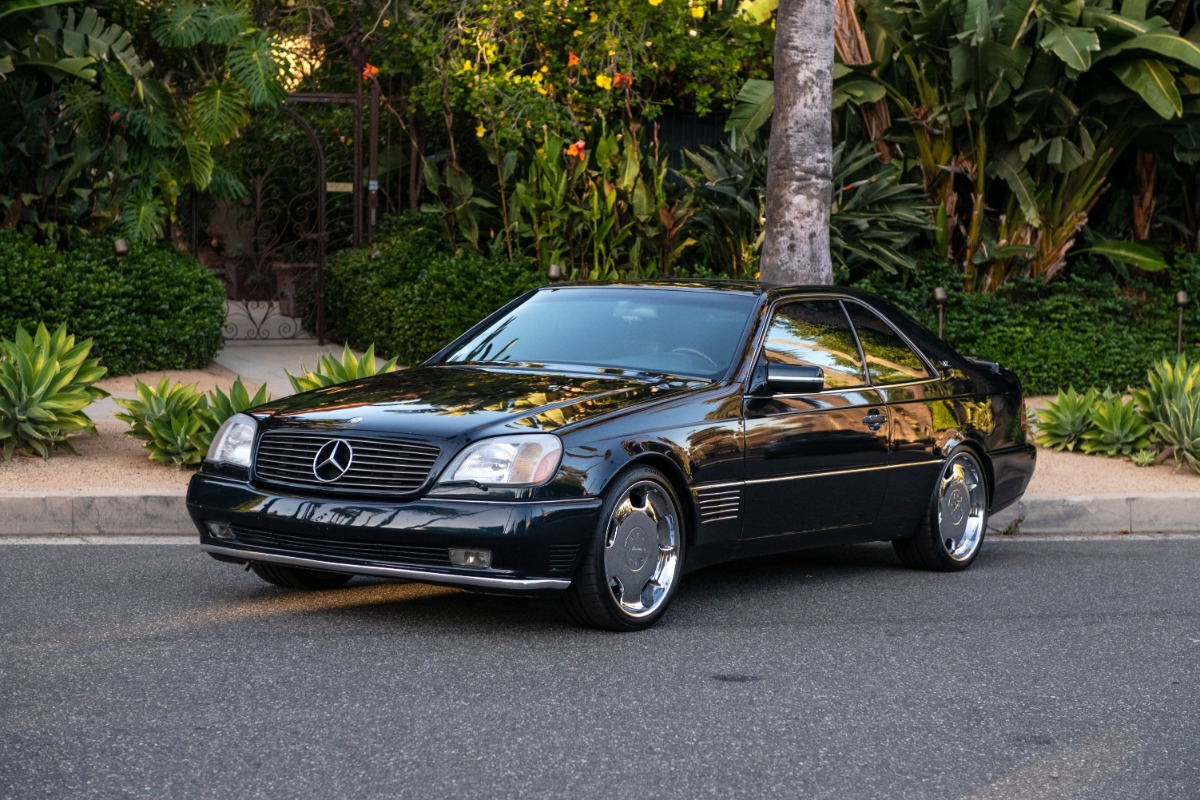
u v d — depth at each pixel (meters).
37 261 12.23
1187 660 5.79
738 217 15.03
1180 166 18.02
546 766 4.23
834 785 4.15
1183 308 16.72
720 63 16.03
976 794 4.11
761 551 6.61
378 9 16.28
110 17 15.02
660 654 5.61
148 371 12.98
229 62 14.66
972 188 16.25
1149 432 11.14
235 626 5.87
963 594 7.08
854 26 15.55
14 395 8.92
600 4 15.30
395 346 13.88
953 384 7.78
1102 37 14.84
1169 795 4.14
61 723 4.50
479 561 5.51
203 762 4.17
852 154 15.36
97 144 13.83
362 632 5.81
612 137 14.70
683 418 6.12
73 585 6.58
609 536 5.80
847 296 7.51
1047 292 16.17
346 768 4.16
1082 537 9.16
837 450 6.83
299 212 16.53
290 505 5.71
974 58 14.88
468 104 14.90
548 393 6.04
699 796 4.02
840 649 5.81
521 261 14.55
